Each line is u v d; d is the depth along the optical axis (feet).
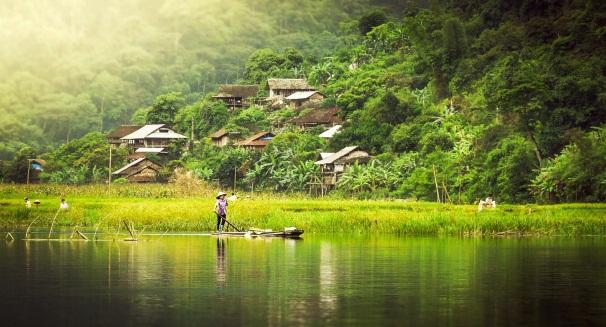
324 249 140.15
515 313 77.15
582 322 73.20
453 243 156.04
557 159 304.30
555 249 142.72
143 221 192.13
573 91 352.90
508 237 177.58
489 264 116.67
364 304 81.61
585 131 347.56
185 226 192.54
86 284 94.68
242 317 74.95
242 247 143.95
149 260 120.26
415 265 114.83
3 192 357.41
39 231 185.68
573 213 210.59
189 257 124.88
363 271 107.45
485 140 349.41
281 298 85.15
